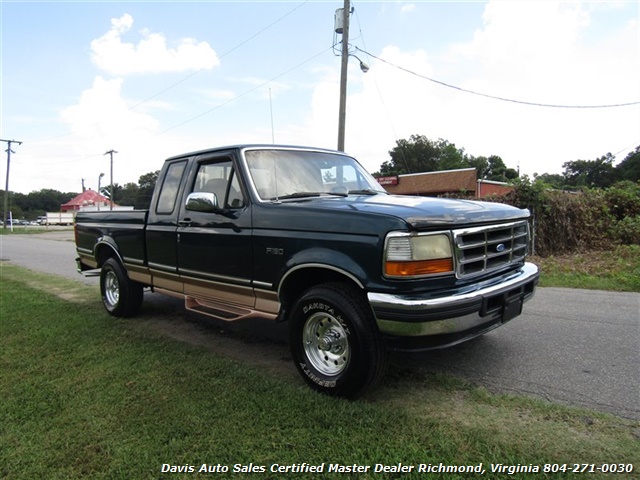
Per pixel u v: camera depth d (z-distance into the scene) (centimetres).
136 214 533
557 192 1175
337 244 320
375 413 306
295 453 266
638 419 296
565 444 267
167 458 265
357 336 312
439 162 7294
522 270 391
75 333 518
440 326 290
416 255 291
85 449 276
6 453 275
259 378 375
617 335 473
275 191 403
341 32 1631
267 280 370
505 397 330
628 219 1182
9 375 394
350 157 512
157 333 518
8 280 946
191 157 473
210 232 420
